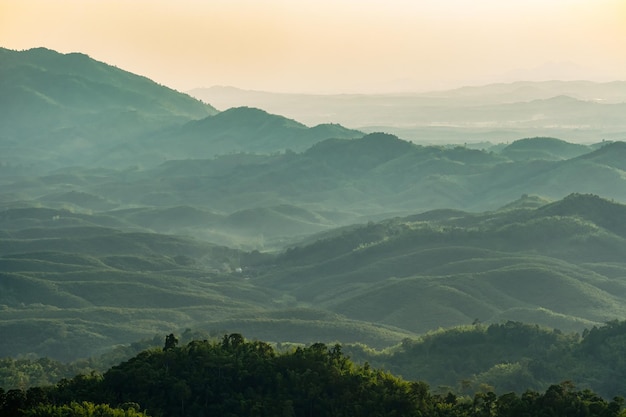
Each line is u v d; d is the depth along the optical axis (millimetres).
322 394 161125
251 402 158875
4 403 148375
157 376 161750
